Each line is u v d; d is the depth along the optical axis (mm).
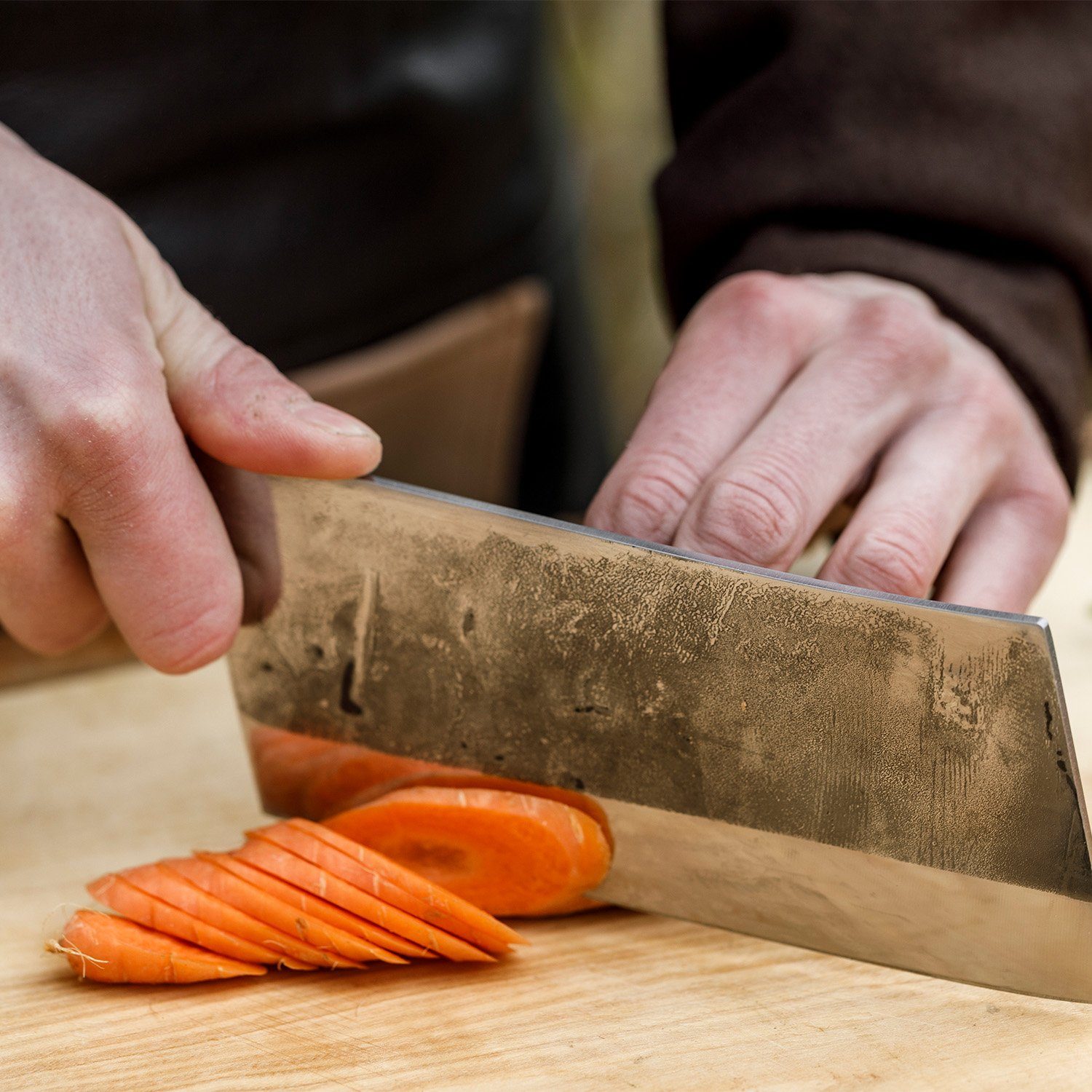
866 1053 759
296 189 1680
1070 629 1338
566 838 881
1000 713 759
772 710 825
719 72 1335
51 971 875
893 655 779
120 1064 765
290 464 877
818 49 1164
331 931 833
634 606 842
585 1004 823
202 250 1634
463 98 1751
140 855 1030
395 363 1843
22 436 822
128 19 1476
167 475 860
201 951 850
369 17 1630
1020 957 800
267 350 1741
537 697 894
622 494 907
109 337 842
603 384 2332
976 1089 721
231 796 1126
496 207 1899
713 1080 739
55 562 896
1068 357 1139
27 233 864
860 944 853
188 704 1303
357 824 912
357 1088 738
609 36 3195
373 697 955
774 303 1001
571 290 2145
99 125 1509
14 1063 767
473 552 877
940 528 888
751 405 959
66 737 1234
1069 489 1149
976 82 1132
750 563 837
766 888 868
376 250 1774
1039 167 1135
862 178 1152
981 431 957
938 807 795
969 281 1112
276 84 1590
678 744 859
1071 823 757
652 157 3301
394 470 1960
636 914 950
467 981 855
